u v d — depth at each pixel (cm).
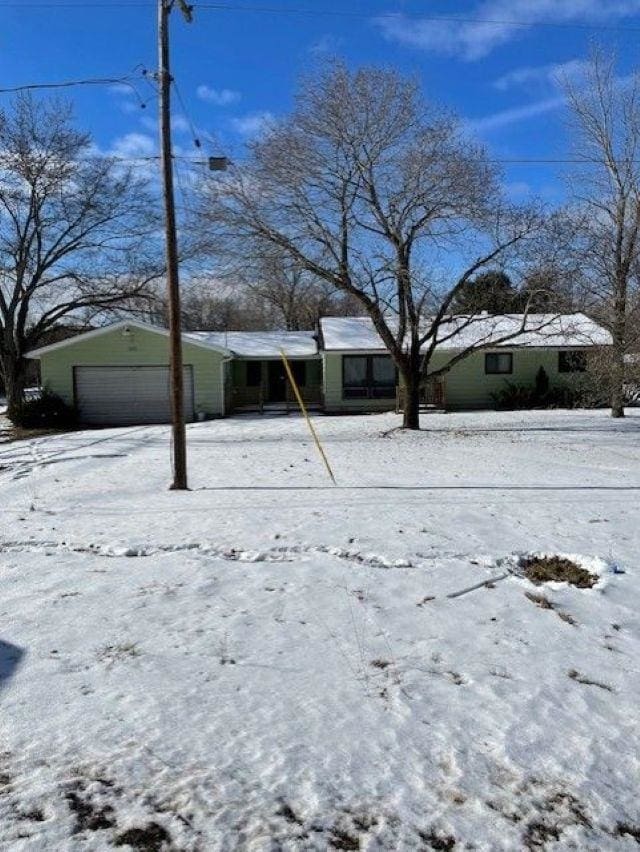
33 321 3519
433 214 1928
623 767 352
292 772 337
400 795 323
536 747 367
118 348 2895
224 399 2928
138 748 353
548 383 3105
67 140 2850
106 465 1493
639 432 2094
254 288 2939
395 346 2161
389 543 761
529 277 2023
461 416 2684
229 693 414
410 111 1892
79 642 487
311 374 3447
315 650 481
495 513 929
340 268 2003
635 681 448
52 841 285
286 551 730
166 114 1184
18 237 2895
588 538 799
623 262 2123
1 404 3994
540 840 298
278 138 1892
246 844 288
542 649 495
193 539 777
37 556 712
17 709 389
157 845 286
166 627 517
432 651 485
